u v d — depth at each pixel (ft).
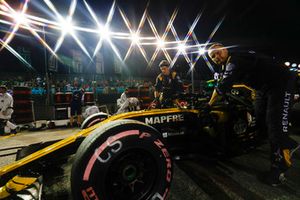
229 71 5.96
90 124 8.62
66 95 23.59
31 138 14.76
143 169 4.31
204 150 7.54
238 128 8.15
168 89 9.26
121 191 4.10
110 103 32.53
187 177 6.23
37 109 22.95
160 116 6.14
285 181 5.80
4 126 16.55
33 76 34.19
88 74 40.24
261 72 6.02
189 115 6.67
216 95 6.43
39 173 4.73
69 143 4.72
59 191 5.57
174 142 6.88
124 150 3.88
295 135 10.38
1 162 8.63
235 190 5.38
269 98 6.04
